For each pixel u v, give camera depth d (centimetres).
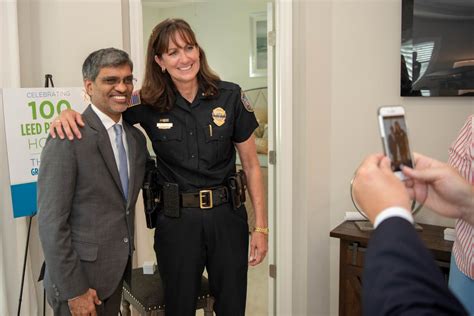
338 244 278
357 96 261
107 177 157
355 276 233
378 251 58
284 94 264
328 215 275
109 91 155
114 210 160
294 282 279
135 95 177
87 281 154
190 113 174
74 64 215
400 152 74
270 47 280
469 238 135
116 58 154
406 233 58
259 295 331
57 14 209
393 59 249
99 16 220
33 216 198
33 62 205
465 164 140
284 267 277
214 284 183
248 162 192
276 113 274
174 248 175
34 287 208
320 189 269
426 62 236
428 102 242
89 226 155
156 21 652
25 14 201
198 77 175
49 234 146
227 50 587
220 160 178
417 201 82
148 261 237
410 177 74
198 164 174
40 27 205
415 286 53
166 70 171
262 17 543
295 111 265
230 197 179
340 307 240
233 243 180
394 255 56
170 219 175
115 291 162
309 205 265
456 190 78
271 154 287
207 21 600
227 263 179
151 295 200
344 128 267
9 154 184
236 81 585
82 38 216
